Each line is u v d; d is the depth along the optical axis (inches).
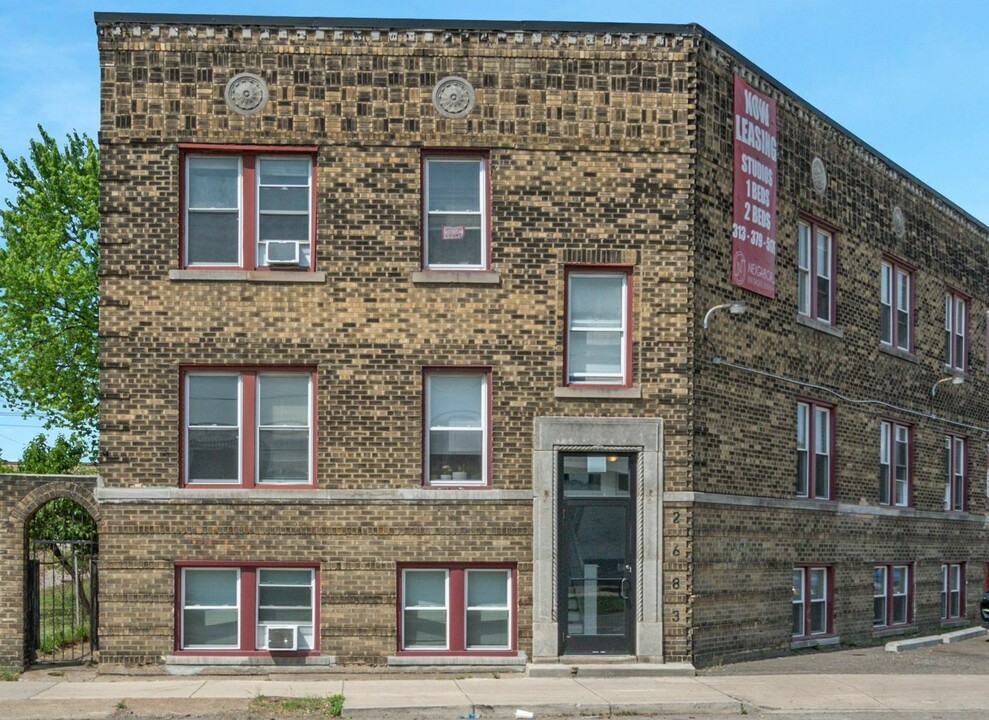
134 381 774.5
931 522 1147.9
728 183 846.5
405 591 786.2
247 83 783.7
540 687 726.5
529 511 786.2
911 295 1133.7
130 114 779.4
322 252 784.3
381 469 782.5
